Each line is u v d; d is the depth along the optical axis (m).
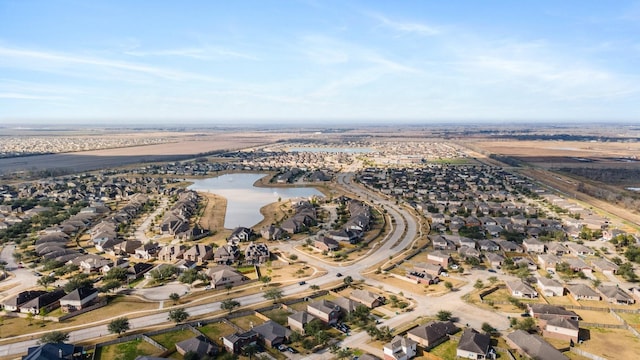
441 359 115.81
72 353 113.62
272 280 176.00
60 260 194.62
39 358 105.81
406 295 160.25
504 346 122.06
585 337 127.69
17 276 179.88
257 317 141.50
